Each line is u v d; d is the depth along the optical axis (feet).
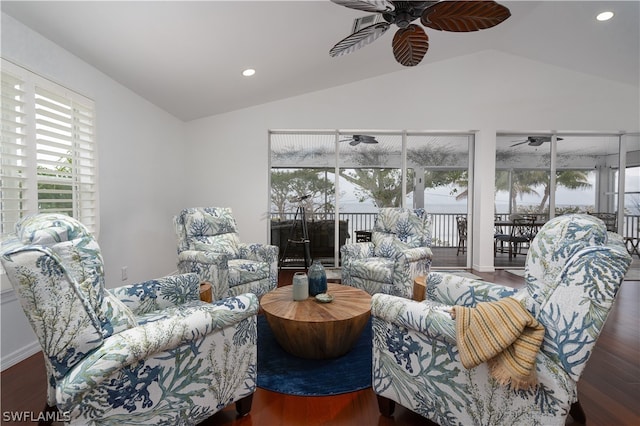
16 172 6.26
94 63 8.20
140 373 3.53
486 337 3.40
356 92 14.37
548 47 12.73
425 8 5.65
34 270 2.98
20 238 3.37
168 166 12.75
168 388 3.77
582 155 15.49
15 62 6.09
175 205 13.34
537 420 3.34
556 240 3.63
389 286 9.25
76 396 3.10
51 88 6.93
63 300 3.12
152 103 11.51
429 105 14.43
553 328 3.27
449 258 15.69
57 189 7.34
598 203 15.53
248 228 14.47
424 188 15.53
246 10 7.52
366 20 6.34
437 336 3.89
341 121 14.40
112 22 6.82
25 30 6.33
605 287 3.04
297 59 10.81
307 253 15.03
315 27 9.00
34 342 6.59
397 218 10.84
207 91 11.60
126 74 9.09
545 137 15.40
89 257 3.51
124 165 9.79
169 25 7.36
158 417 3.70
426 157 15.46
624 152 15.17
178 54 8.74
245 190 14.42
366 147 15.39
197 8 6.98
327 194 15.44
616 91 14.33
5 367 5.98
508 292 5.09
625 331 7.82
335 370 5.99
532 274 3.79
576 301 3.15
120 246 9.60
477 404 3.75
